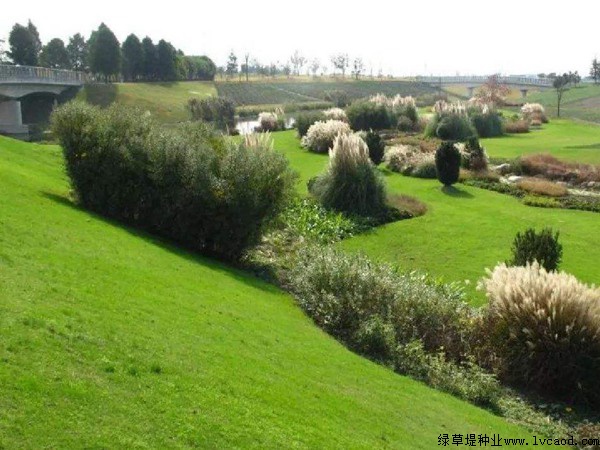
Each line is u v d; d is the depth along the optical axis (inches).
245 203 477.4
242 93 2957.7
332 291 414.3
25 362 176.4
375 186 724.0
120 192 487.2
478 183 897.5
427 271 546.3
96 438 154.2
